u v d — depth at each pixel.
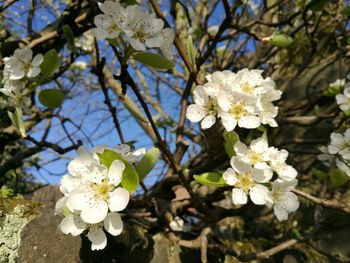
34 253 0.18
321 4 0.27
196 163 0.33
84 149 0.15
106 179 0.14
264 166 0.17
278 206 0.18
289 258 0.29
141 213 0.21
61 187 0.15
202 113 0.18
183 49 0.22
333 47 0.44
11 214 0.19
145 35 0.17
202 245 0.20
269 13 0.40
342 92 0.29
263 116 0.18
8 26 0.39
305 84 0.46
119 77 0.18
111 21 0.17
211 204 0.24
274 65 0.42
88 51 0.35
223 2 0.22
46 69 0.20
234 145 0.17
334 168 0.28
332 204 0.21
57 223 0.20
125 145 0.17
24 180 0.44
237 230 0.41
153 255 0.22
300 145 0.42
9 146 0.42
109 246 0.20
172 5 0.25
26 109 0.21
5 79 0.20
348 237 0.31
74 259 0.19
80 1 0.25
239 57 0.47
